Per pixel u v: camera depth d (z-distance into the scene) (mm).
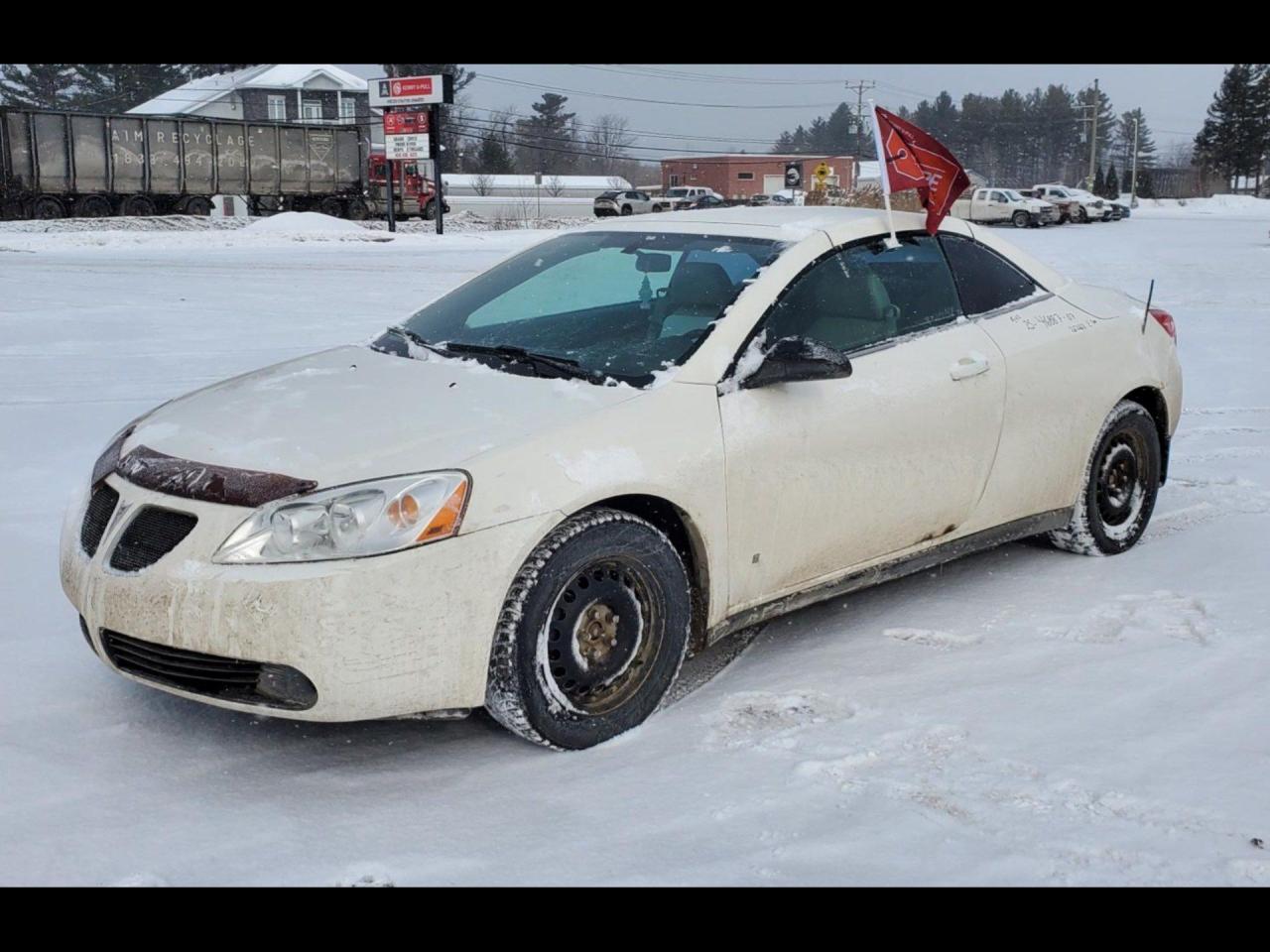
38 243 27641
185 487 3402
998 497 4785
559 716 3498
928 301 4664
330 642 3162
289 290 18031
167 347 11672
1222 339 12852
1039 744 3545
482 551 3303
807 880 2861
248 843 3023
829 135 168250
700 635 3926
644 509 3805
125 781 3326
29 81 99812
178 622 3246
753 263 4273
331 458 3404
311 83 83875
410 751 3559
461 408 3721
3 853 2953
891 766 3426
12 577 4871
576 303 4410
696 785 3322
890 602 4848
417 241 34344
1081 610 4688
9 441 7332
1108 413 5191
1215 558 5270
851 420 4172
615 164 138000
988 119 143125
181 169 43062
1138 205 88250
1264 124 118062
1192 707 3779
